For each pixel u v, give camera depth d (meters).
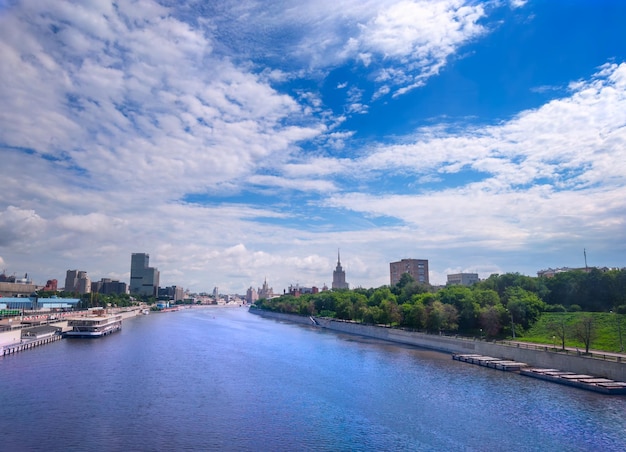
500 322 157.62
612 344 123.12
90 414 79.06
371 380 108.69
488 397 90.56
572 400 87.06
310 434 70.12
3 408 81.94
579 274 182.25
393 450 63.88
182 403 87.19
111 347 170.38
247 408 84.12
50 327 191.75
